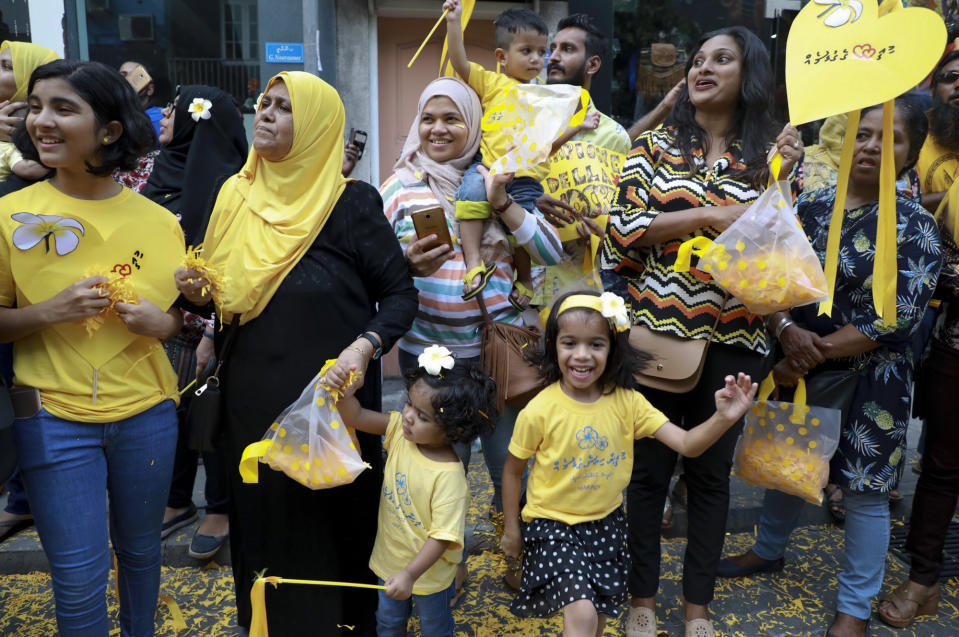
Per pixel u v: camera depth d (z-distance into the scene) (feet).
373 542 7.74
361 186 7.34
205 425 7.16
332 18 15.52
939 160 11.94
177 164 9.71
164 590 9.52
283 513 7.16
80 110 5.92
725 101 8.09
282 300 7.00
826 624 9.00
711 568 8.42
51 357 6.26
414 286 7.73
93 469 6.45
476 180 8.07
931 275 8.09
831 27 7.08
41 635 8.55
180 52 15.33
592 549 7.29
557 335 7.19
